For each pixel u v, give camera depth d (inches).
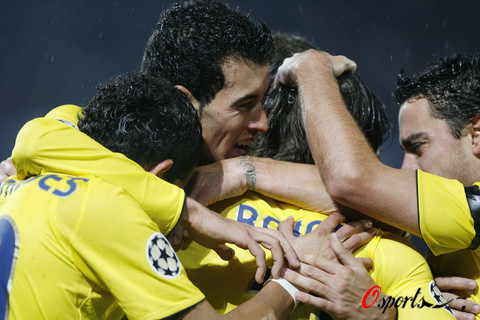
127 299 243.8
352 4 1294.3
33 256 249.8
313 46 542.9
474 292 318.7
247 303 268.1
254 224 305.3
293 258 283.3
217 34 311.3
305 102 326.6
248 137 333.4
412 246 307.4
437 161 343.0
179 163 289.3
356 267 286.7
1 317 252.1
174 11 325.1
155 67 323.9
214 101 315.9
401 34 1269.7
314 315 290.0
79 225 246.4
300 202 310.8
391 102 1162.0
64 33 1239.5
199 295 250.5
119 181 262.7
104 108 284.7
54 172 267.4
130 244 246.4
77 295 252.1
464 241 296.2
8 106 1159.0
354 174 296.2
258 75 318.3
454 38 1245.7
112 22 1248.2
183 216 274.8
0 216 265.1
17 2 1239.5
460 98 336.2
